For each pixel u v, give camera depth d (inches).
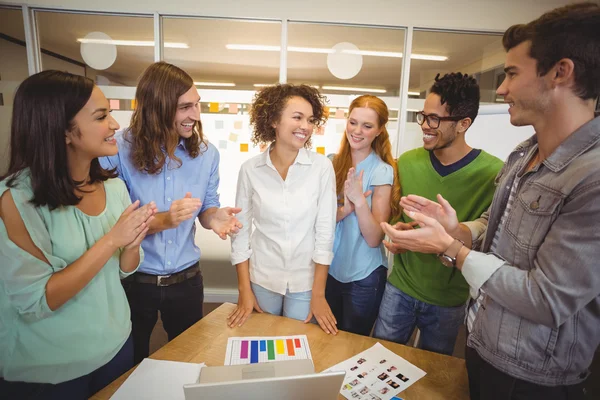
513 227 31.2
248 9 110.9
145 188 55.6
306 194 50.7
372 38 115.5
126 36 112.8
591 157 26.0
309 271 53.1
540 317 27.0
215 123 118.0
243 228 54.2
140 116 51.3
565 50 25.9
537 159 33.4
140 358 58.1
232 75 117.7
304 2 110.8
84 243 37.1
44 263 32.9
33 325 34.4
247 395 27.6
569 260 25.3
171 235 55.8
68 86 32.9
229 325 47.5
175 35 114.0
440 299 54.4
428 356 42.5
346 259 60.0
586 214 24.7
